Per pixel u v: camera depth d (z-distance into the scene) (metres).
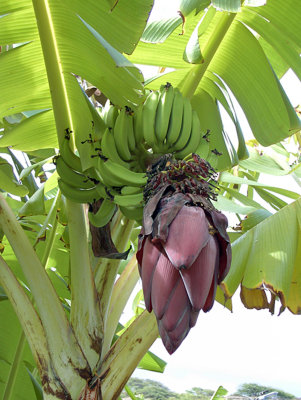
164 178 0.73
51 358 0.94
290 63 1.08
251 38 1.08
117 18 0.81
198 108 1.24
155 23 0.90
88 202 0.99
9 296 0.99
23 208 1.20
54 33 0.91
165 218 0.65
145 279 0.66
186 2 0.72
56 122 1.02
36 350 0.95
